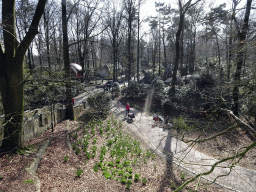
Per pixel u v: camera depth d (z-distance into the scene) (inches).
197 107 599.2
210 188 278.4
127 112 670.5
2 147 292.5
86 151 357.7
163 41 1546.5
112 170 308.2
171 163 351.3
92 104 591.8
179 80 871.7
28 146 332.5
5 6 269.3
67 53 534.3
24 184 221.6
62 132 444.1
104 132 493.0
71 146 374.9
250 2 434.3
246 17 445.7
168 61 1716.3
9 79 282.7
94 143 410.3
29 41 282.7
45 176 258.7
